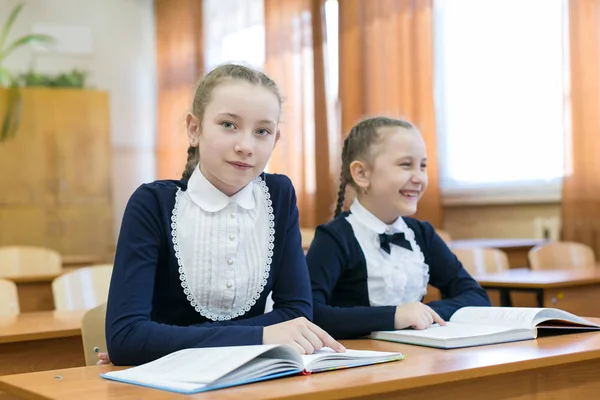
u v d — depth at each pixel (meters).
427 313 1.51
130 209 1.40
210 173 1.41
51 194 6.12
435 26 4.98
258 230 1.47
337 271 1.78
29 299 3.29
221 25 6.58
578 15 3.89
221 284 1.41
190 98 1.55
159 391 0.98
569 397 1.22
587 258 3.47
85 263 5.12
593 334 1.41
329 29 5.25
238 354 1.04
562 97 3.99
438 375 1.04
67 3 7.07
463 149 4.84
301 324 1.21
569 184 3.95
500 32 4.60
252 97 1.33
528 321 1.41
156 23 7.27
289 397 0.91
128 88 7.29
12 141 6.04
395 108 4.72
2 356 1.93
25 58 6.91
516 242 4.19
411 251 1.84
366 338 1.52
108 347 1.32
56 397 0.97
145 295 1.34
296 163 5.38
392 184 1.81
